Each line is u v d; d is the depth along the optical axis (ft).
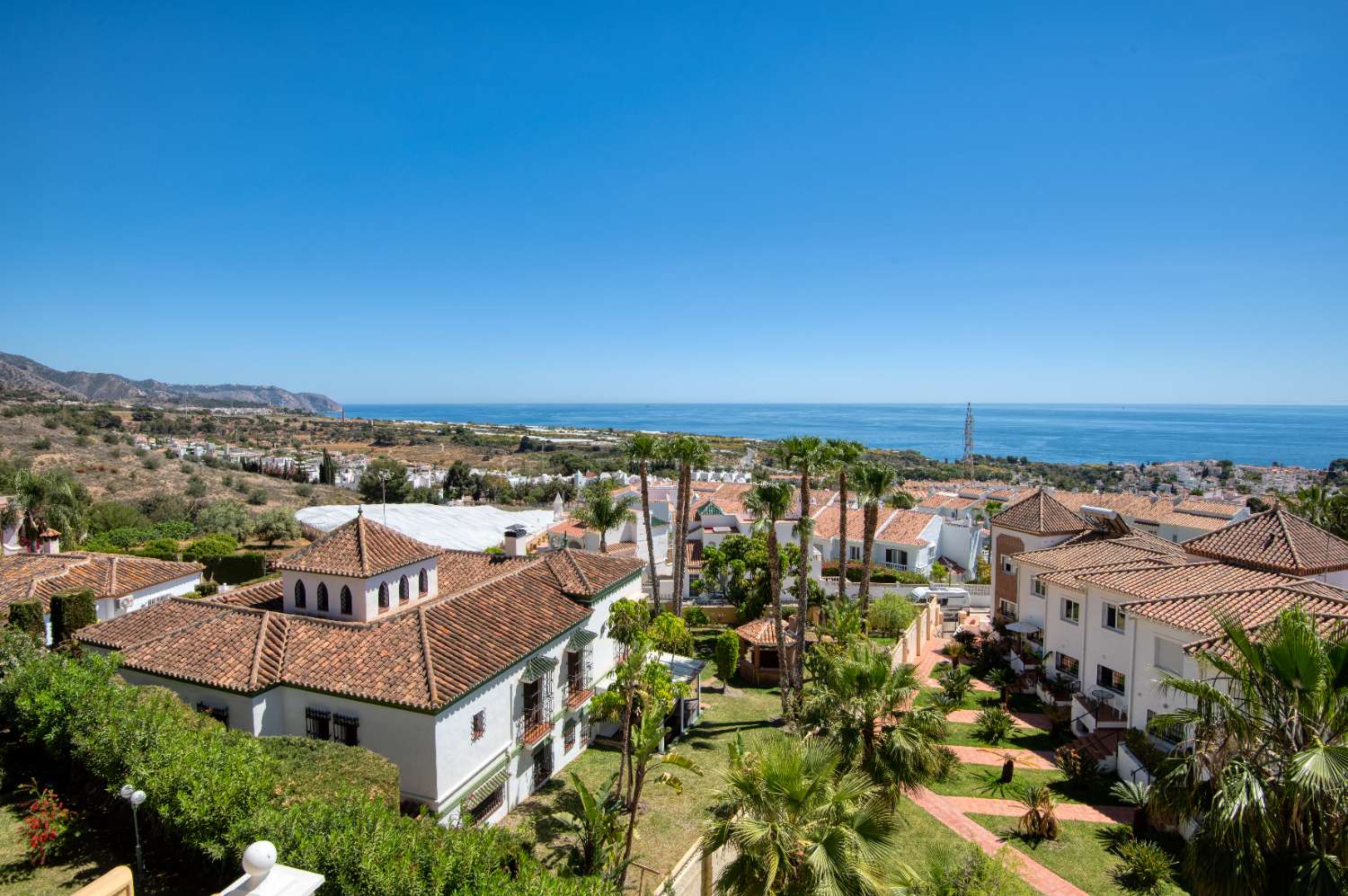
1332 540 104.37
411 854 40.32
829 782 53.47
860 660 72.43
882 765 67.97
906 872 57.36
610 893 44.75
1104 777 89.30
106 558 118.93
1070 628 113.60
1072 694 108.68
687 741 101.30
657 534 223.71
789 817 51.03
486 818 74.79
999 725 102.78
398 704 67.21
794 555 172.86
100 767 49.85
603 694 78.69
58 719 54.29
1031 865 69.72
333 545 86.38
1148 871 66.03
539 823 75.46
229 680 70.85
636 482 315.37
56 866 45.88
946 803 82.74
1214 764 48.55
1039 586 131.13
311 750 59.47
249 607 90.02
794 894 48.37
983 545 249.96
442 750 67.87
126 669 74.84
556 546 209.67
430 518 244.01
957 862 61.98
